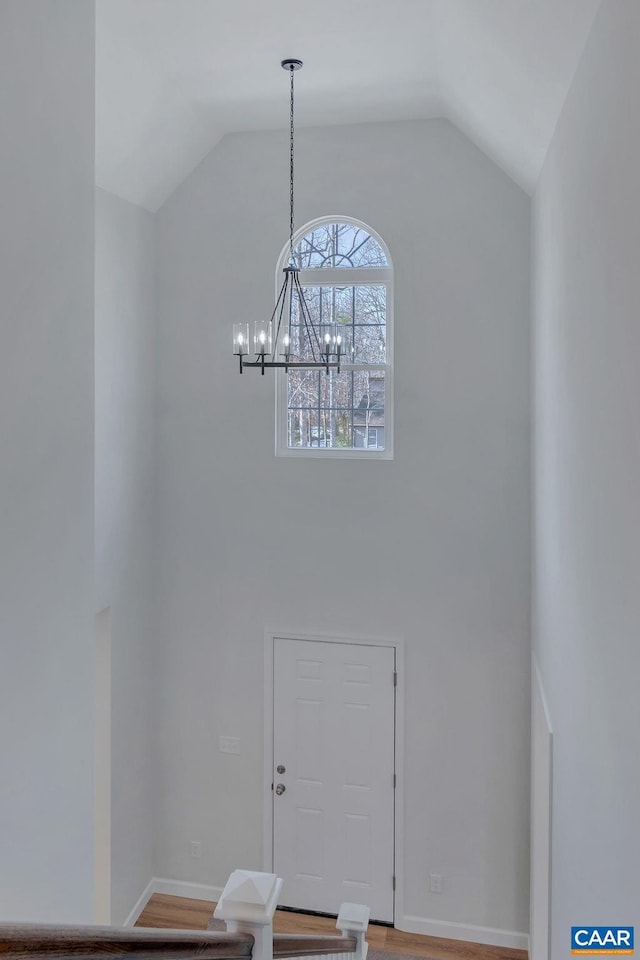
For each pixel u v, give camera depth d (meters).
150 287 5.61
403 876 5.48
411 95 4.86
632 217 2.02
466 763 5.36
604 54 2.39
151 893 5.84
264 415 5.59
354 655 5.53
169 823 5.85
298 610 5.60
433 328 5.31
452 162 5.22
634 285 2.00
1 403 2.01
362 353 5.60
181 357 5.69
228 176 5.55
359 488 5.47
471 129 4.93
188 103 4.86
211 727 5.77
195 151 5.42
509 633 5.27
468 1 3.18
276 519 5.61
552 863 3.72
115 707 5.20
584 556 2.85
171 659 5.80
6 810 2.04
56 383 2.26
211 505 5.70
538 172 4.45
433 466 5.35
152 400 5.70
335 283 5.57
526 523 5.22
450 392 5.30
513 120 4.07
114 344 5.09
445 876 5.41
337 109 5.08
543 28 2.90
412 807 5.46
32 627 2.16
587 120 2.73
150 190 5.37
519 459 5.21
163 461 5.75
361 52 4.26
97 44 3.90
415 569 5.41
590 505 2.72
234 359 5.61
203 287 5.63
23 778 2.12
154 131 4.85
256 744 5.71
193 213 5.62
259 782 5.71
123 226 5.18
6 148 2.00
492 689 5.31
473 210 5.21
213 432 5.67
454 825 5.39
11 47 2.02
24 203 2.09
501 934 5.30
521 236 5.15
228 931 1.76
